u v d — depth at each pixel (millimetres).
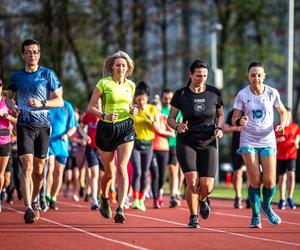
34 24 61750
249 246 13469
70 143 31875
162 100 26203
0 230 16266
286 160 25016
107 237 14891
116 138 17125
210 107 16250
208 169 16219
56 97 17484
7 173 25734
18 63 61969
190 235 15297
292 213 22359
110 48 64312
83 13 63031
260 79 16484
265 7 68312
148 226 17312
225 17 68625
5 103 17688
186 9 72062
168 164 25250
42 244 13750
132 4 65750
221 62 67562
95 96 17156
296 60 73688
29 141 17297
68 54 63031
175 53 71625
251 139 16609
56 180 23656
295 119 70875
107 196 18000
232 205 26797
